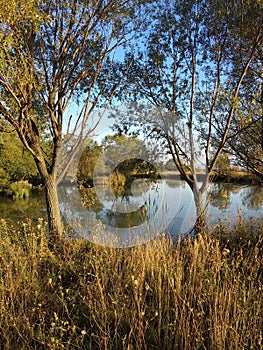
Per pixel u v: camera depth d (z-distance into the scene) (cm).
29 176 2006
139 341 227
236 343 212
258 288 297
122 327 254
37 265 369
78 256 412
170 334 241
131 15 487
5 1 309
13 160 1803
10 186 1741
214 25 508
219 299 262
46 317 271
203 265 325
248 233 482
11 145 1806
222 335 220
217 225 481
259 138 545
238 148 566
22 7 335
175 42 545
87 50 492
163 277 320
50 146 621
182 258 365
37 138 500
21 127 435
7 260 372
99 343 228
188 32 534
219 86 517
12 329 250
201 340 227
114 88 540
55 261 391
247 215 603
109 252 393
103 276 317
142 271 315
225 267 322
